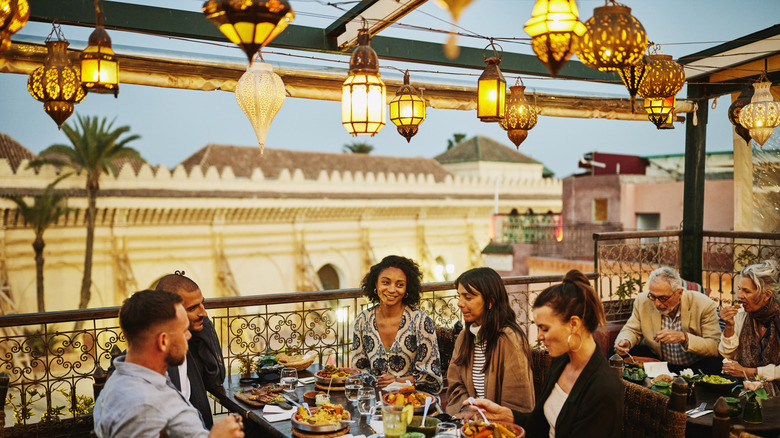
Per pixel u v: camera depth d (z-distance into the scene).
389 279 3.47
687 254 6.95
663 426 2.47
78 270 28.89
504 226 33.16
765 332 3.74
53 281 28.27
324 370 3.54
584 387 2.28
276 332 4.58
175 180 31.22
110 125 29.00
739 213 7.45
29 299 27.52
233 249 33.25
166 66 4.53
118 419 2.08
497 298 3.02
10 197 26.78
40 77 3.41
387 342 3.55
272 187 34.19
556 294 2.31
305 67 4.99
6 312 26.70
